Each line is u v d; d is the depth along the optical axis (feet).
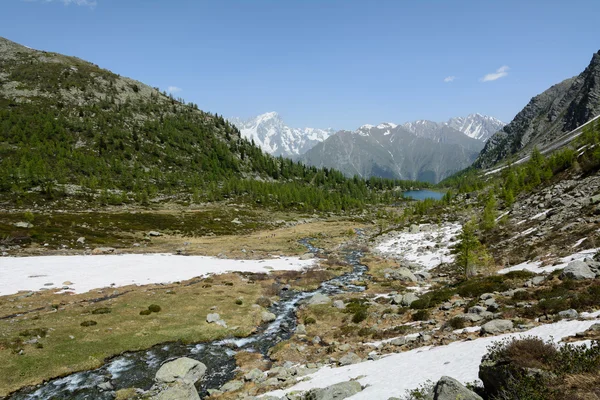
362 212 629.51
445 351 60.95
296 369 75.56
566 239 136.15
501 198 323.57
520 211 236.84
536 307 71.67
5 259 182.80
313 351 91.04
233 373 82.23
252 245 298.97
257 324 117.60
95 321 108.58
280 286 166.81
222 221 424.87
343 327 106.01
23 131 634.84
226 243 305.32
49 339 93.91
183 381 70.23
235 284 166.20
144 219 374.02
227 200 595.06
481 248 151.64
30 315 110.52
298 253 270.87
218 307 130.00
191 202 550.77
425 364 56.80
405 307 116.47
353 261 240.32
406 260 226.79
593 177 209.05
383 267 212.64
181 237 328.70
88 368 83.10
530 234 171.32
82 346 92.17
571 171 258.78
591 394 28.81
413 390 44.42
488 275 136.36
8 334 93.97
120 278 163.32
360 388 53.06
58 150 602.03
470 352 55.21
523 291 89.10
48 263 180.24
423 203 439.63
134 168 650.43
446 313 97.40
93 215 354.74
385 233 337.52
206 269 194.08
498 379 36.09
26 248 218.79
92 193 492.13
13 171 465.88
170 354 92.94
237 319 119.03
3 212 337.52
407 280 173.06
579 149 367.66
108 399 70.44
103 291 142.41
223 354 93.50
